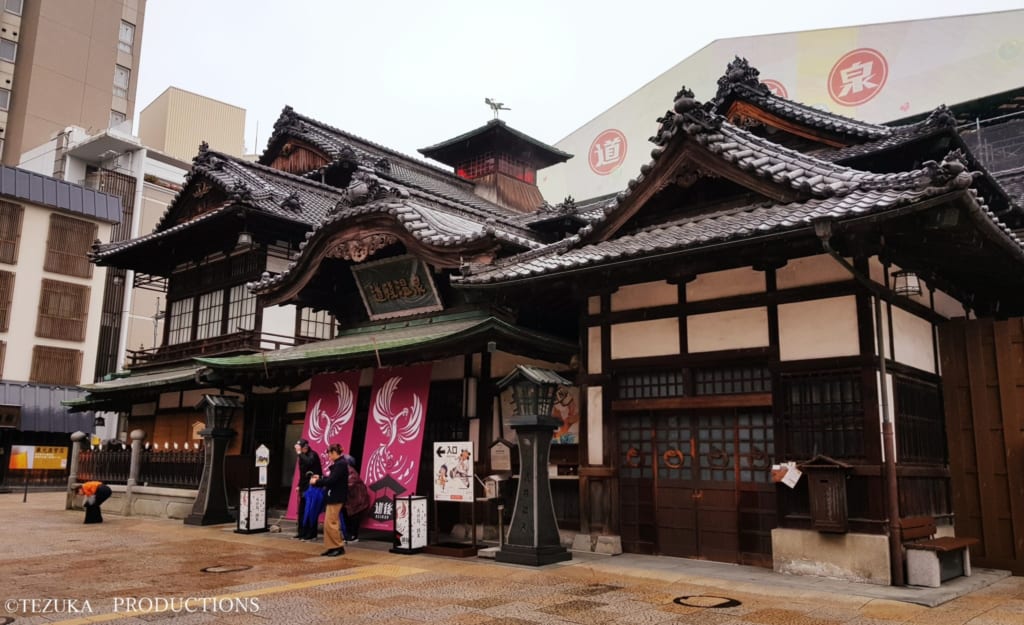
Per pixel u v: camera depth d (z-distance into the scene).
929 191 7.81
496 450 11.71
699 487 10.80
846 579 8.99
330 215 14.59
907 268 10.41
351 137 28.03
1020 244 10.11
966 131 26.86
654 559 10.72
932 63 31.02
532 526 10.38
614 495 11.41
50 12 50.03
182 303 23.11
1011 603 7.96
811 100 33.56
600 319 11.91
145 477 19.14
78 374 35.62
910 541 9.06
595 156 40.25
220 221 19.56
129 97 55.16
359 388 15.43
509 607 7.54
